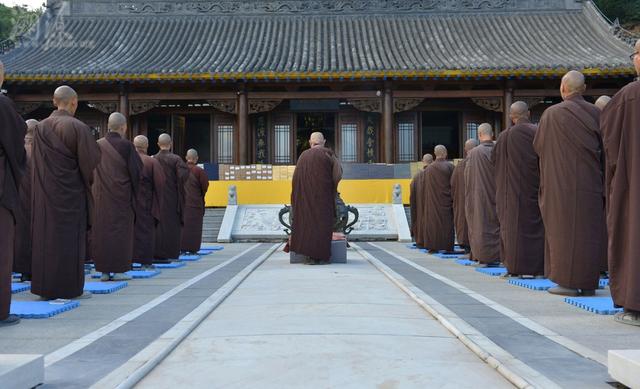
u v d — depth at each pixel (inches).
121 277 436.8
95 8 1555.1
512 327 258.4
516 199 414.6
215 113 1526.8
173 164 585.3
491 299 337.4
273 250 767.1
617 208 261.6
